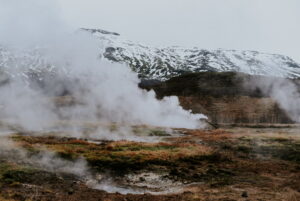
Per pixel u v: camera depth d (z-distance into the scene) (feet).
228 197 84.58
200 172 114.83
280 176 111.45
